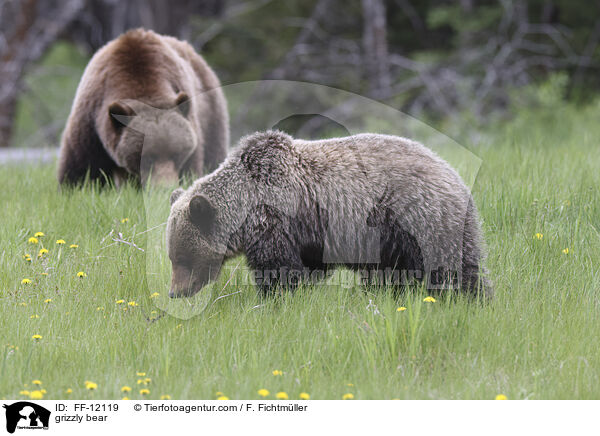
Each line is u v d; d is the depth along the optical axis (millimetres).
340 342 8250
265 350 8125
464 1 34719
